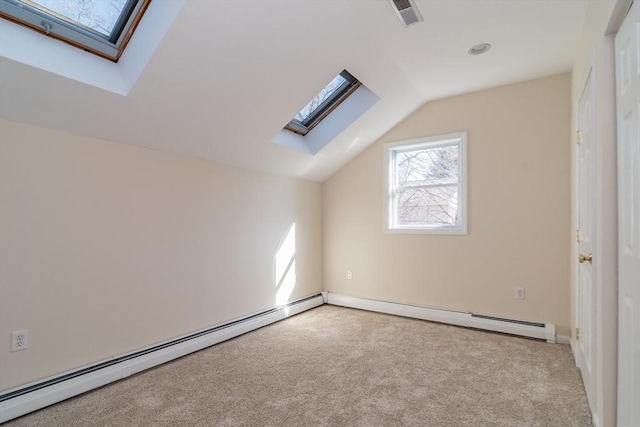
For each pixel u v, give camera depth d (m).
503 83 3.34
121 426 1.79
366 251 4.20
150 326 2.57
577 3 2.12
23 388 1.90
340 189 4.40
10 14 1.66
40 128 2.01
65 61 1.87
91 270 2.24
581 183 2.41
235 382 2.28
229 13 1.88
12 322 1.90
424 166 3.94
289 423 1.82
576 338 2.61
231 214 3.26
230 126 2.74
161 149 2.65
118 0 1.87
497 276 3.41
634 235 1.27
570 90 3.10
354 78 3.21
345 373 2.42
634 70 1.24
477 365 2.55
